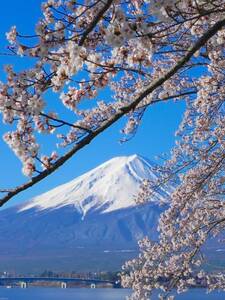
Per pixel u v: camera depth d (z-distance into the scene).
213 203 13.80
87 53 5.87
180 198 13.40
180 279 14.38
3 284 161.00
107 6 5.75
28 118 5.96
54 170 5.80
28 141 5.92
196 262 14.23
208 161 13.03
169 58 11.09
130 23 5.20
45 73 6.05
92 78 6.36
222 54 9.45
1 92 5.91
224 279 15.31
